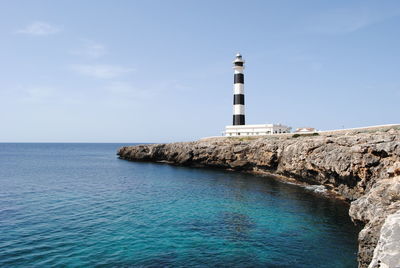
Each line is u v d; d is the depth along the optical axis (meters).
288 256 21.25
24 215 30.03
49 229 25.88
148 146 109.62
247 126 90.31
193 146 87.19
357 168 35.66
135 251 21.62
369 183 34.25
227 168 78.31
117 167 83.88
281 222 29.42
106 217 29.97
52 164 92.88
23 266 18.88
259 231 26.62
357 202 23.44
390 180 22.78
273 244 23.55
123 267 19.08
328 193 44.50
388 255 11.97
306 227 27.95
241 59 92.50
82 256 20.55
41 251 21.20
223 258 20.73
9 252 20.88
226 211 33.41
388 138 36.00
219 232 26.20
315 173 48.75
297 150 52.66
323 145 46.22
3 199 37.56
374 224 17.62
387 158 33.03
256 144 70.94
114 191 44.72
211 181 56.75
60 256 20.47
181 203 37.06
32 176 61.81
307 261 20.45
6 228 25.84
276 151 63.22
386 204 20.05
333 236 25.52
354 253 21.89
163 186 50.34
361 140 39.41
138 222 28.55
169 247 22.53
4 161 104.56
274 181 57.00
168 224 28.19
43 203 35.56
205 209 34.19
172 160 95.12
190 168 81.62
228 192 45.12
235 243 23.61
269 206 36.09
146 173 69.44
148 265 19.45
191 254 21.31
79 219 29.06
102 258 20.31
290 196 42.25
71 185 50.06
